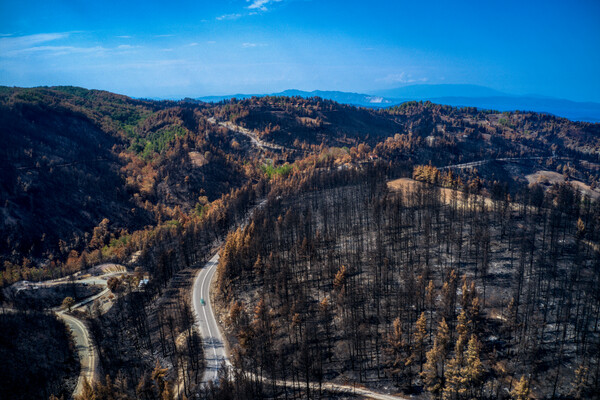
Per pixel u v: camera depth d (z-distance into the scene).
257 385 92.88
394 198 187.00
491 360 95.19
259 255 146.75
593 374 87.56
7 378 92.62
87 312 140.12
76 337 121.12
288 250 156.50
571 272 124.50
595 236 148.38
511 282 124.56
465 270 133.00
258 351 103.25
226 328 121.94
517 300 114.19
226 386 87.06
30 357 101.31
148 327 125.69
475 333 102.69
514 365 93.69
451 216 169.12
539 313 110.00
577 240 142.50
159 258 162.12
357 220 183.62
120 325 131.62
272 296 128.75
